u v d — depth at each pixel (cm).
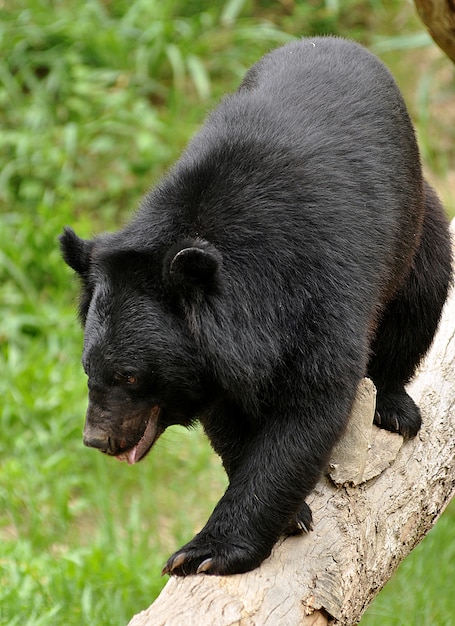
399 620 1268
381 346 1010
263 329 820
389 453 912
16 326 1759
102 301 834
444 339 1073
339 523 841
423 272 1008
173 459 1639
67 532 1484
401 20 2267
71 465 1583
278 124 880
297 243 832
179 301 818
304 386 819
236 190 846
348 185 864
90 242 903
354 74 941
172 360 822
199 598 754
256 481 818
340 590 793
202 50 2156
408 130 966
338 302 824
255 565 802
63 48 2148
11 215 1947
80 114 2053
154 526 1490
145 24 2184
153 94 2177
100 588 1290
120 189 1994
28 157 1994
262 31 2169
